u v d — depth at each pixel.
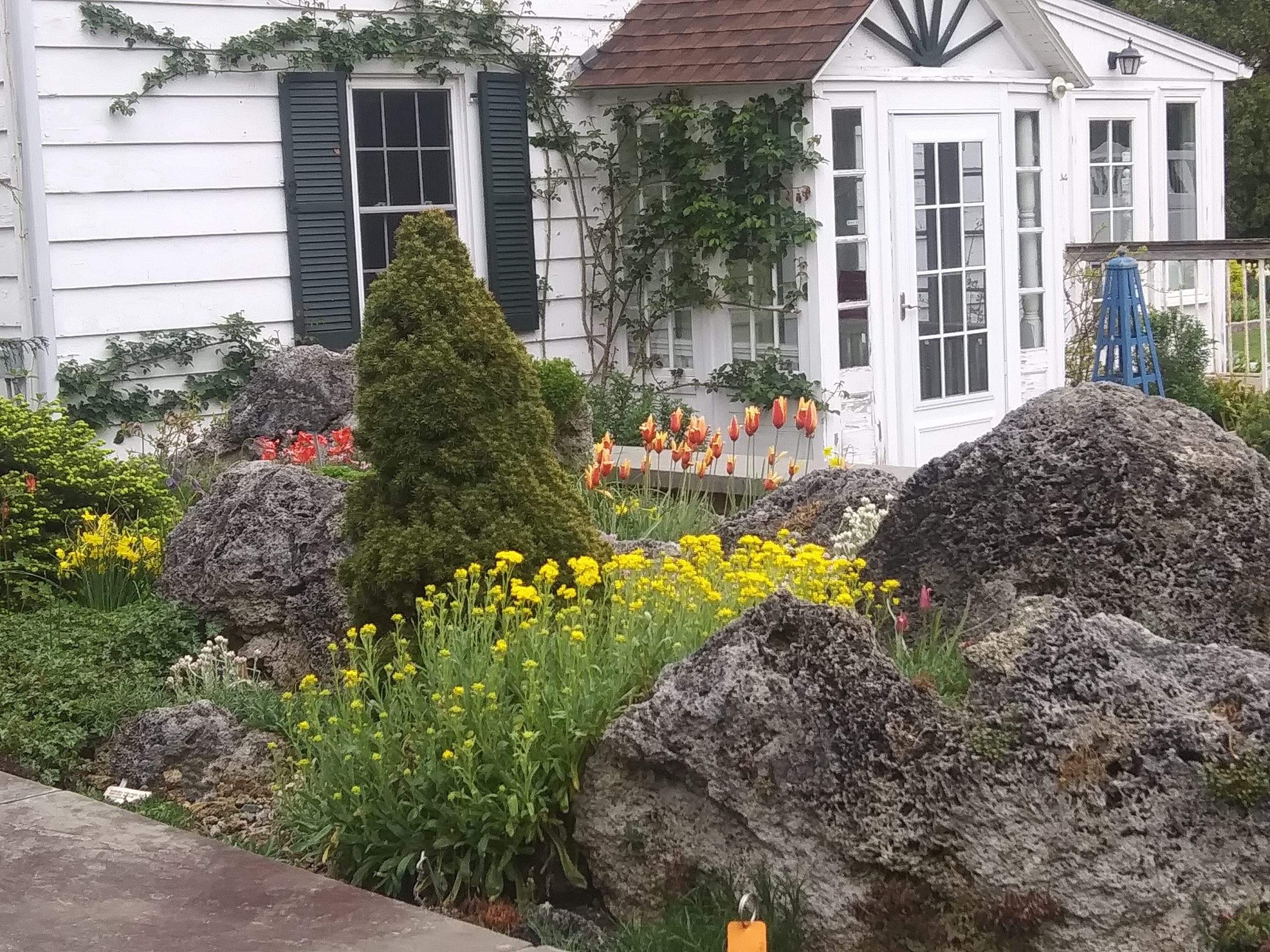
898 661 4.30
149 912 3.66
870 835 3.51
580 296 11.92
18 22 9.04
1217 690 3.53
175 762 5.13
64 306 9.36
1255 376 14.16
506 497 5.09
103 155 9.46
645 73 11.27
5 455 7.24
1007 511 4.72
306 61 10.32
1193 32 26.84
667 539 7.23
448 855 4.04
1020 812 3.40
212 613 6.18
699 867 3.78
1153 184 14.91
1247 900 3.31
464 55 11.07
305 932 3.52
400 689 4.40
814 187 10.75
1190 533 4.54
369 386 5.19
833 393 10.95
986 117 11.79
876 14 11.09
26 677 5.49
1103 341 12.02
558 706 4.02
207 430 9.50
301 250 10.39
